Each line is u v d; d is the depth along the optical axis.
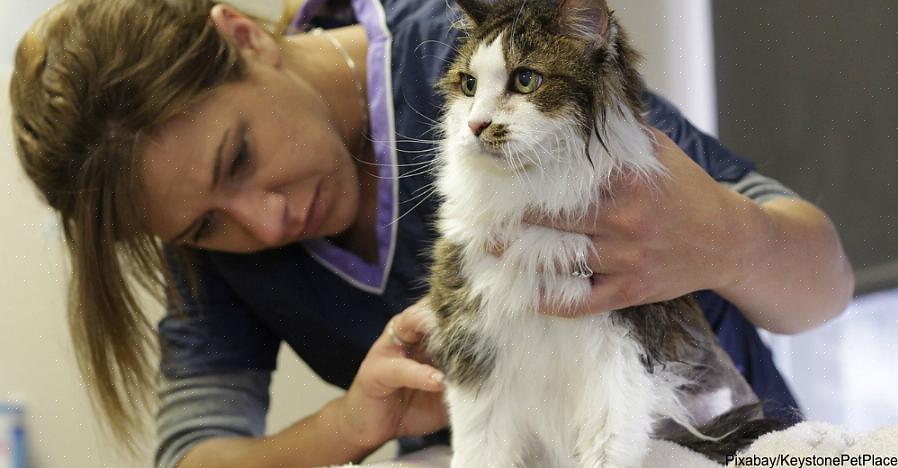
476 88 0.82
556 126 0.78
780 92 1.34
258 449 1.08
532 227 0.81
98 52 0.95
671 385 0.85
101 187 1.01
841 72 1.34
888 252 1.29
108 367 1.12
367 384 1.02
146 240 1.07
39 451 1.35
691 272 0.86
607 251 0.80
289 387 1.29
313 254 1.17
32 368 1.33
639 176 0.82
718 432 0.92
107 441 1.20
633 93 0.84
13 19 1.25
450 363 0.88
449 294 0.88
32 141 1.01
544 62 0.78
